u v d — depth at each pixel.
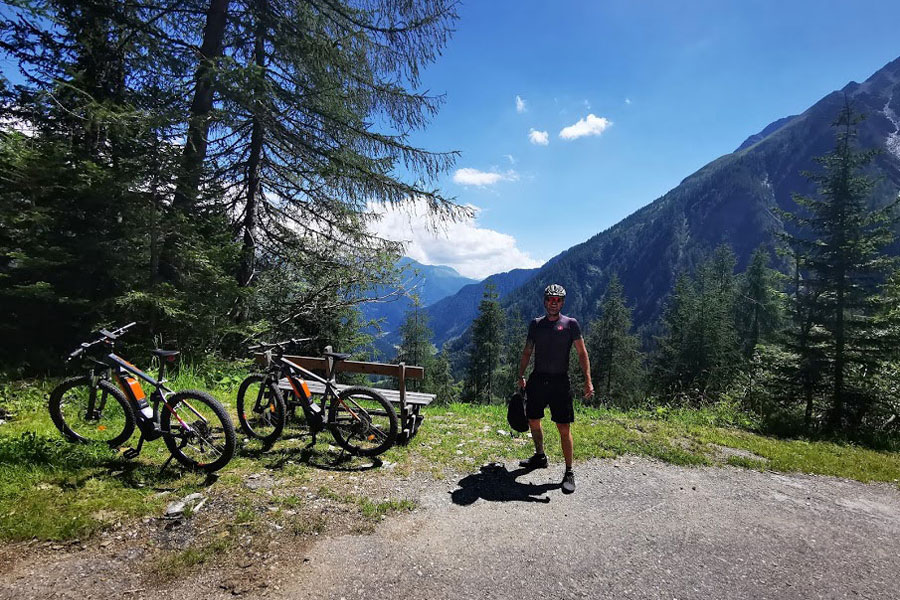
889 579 3.08
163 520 3.10
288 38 8.75
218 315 7.91
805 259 11.82
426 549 3.04
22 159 6.11
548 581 2.76
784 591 2.84
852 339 10.72
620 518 3.76
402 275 11.38
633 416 8.83
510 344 49.00
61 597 2.28
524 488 4.28
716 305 29.12
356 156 9.41
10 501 3.01
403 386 5.12
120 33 7.92
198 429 3.93
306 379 5.71
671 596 2.70
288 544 2.96
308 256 11.08
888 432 9.34
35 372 6.06
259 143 10.01
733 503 4.30
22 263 6.04
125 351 6.82
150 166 6.92
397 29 9.07
